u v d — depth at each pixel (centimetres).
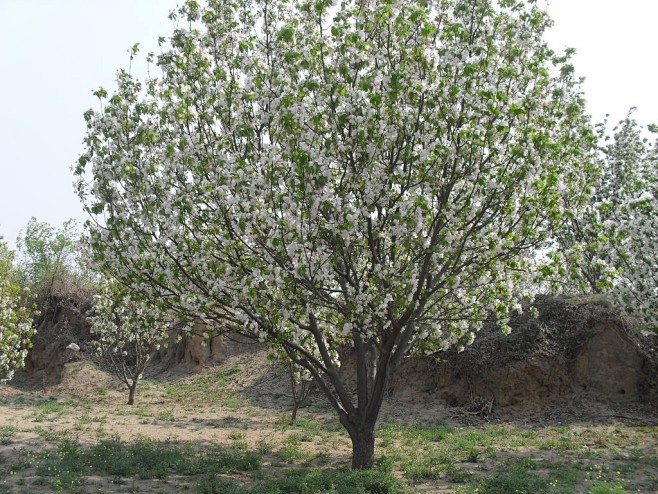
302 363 1147
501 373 1828
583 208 1075
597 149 1789
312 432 1589
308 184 908
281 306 997
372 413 1128
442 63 938
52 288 3175
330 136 995
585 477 1034
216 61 1125
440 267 1116
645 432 1475
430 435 1505
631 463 1154
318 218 962
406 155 935
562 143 997
